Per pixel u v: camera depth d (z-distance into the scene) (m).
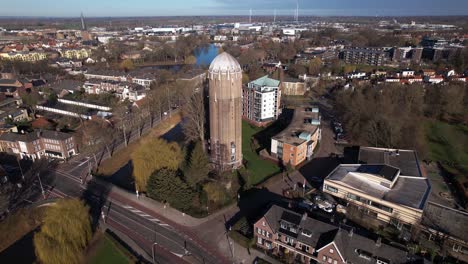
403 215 81.44
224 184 100.38
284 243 72.81
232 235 80.12
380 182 92.06
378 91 171.50
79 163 122.62
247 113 166.62
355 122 143.00
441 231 75.88
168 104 181.25
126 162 124.31
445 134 145.38
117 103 179.50
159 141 104.56
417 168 103.94
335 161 121.62
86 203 95.00
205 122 136.25
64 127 153.00
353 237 66.69
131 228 83.88
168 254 75.00
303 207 90.75
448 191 101.00
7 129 137.38
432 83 191.38
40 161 124.19
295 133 126.56
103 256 74.31
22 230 84.88
